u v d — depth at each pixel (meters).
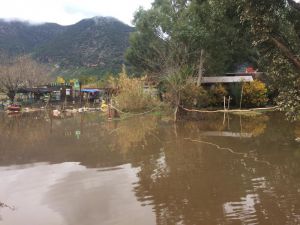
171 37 42.06
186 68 31.03
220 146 17.25
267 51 12.48
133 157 15.44
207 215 8.70
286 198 9.64
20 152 17.23
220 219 8.42
